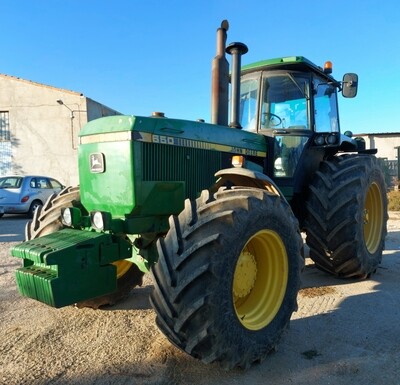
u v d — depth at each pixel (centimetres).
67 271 282
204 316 256
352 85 505
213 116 445
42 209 394
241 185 361
